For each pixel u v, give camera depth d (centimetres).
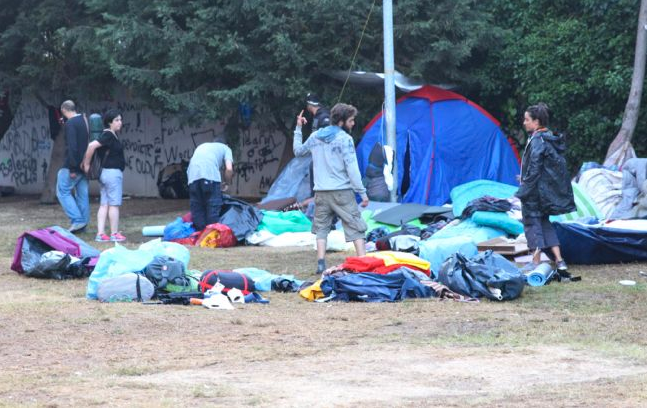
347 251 2928
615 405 1162
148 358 1515
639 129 3953
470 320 1817
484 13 4219
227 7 4134
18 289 2305
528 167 2314
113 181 3347
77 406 1198
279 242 3138
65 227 3900
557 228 2531
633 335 1655
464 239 2403
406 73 4162
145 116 5812
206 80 4394
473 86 4366
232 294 2062
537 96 4084
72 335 1709
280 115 4362
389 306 1986
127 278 2094
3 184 6550
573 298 2047
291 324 1805
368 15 4112
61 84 5222
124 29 4141
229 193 5512
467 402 1189
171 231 3275
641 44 3719
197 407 1181
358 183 2405
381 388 1285
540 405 1169
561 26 4038
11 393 1281
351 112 2450
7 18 5272
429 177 3841
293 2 4041
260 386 1303
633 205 2991
